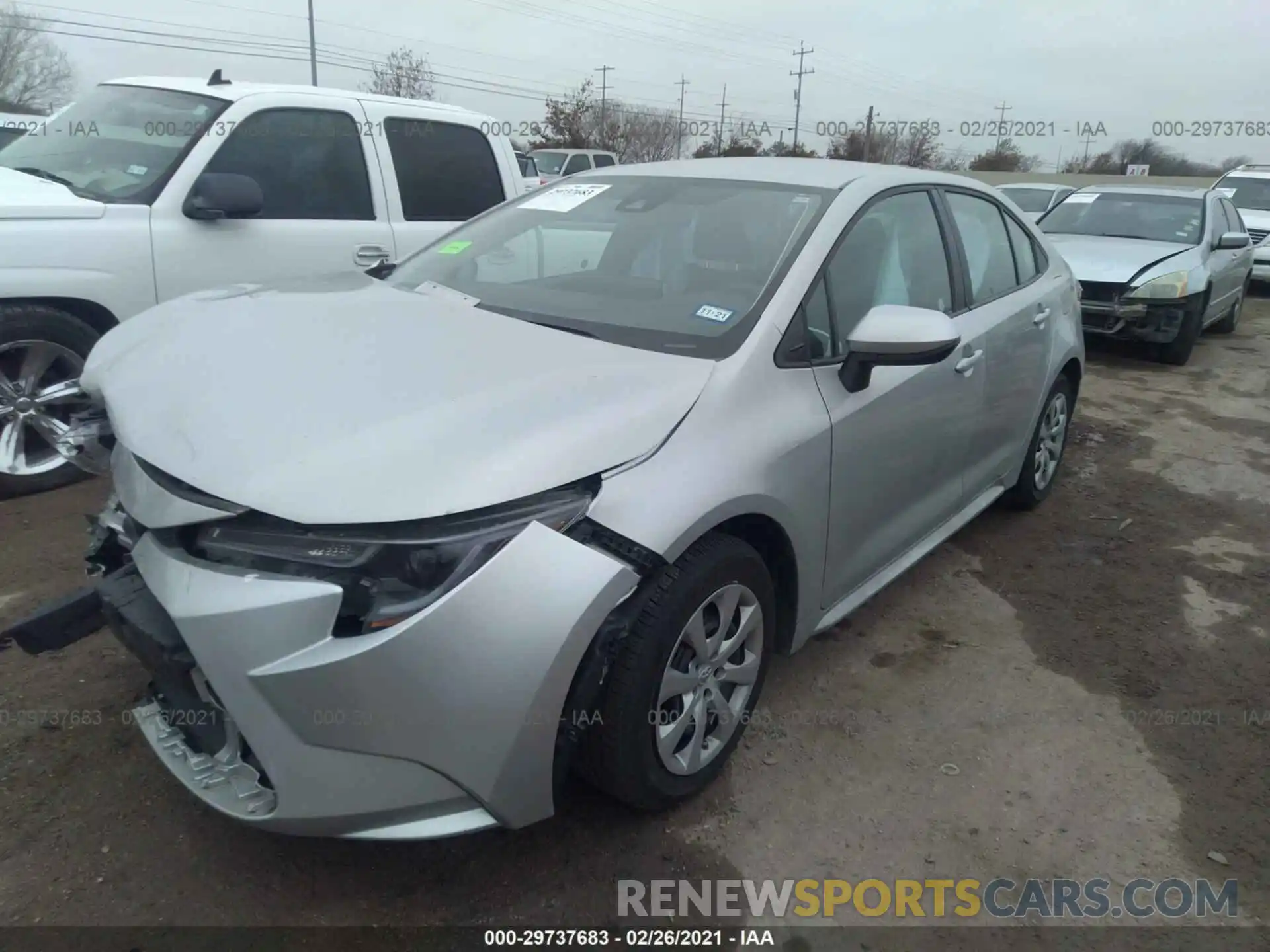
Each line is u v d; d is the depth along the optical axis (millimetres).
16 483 4320
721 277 2943
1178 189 10531
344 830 2033
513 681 2006
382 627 1933
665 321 2803
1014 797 2779
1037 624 3812
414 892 2314
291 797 1995
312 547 1944
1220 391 7969
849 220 3127
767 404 2625
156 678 2227
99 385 2637
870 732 3041
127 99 5180
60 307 4262
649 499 2227
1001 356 3920
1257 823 2725
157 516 2092
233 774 2098
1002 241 4281
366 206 5250
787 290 2820
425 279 3396
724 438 2457
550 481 2084
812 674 3357
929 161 38406
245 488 1988
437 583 1968
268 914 2223
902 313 2756
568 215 3477
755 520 2582
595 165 20609
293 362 2430
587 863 2438
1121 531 4805
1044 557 4445
